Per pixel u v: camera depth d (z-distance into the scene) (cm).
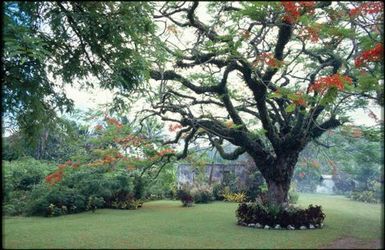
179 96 1438
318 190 3434
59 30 1100
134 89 1216
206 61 1246
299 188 3494
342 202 2412
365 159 2166
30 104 1203
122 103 1290
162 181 2259
